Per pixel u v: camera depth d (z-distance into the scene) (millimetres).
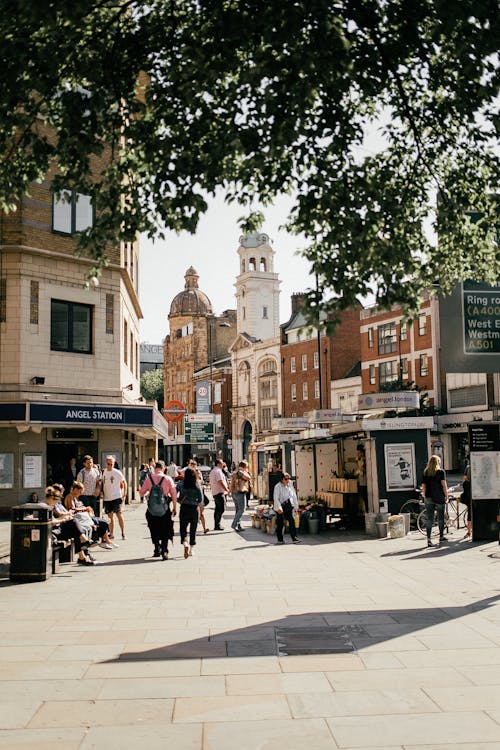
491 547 14719
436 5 7203
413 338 59062
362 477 19797
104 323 25891
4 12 7777
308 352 72688
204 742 4855
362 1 8039
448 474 52906
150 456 39531
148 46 8914
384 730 5012
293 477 26609
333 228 8898
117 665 6719
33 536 11539
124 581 11453
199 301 107562
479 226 10797
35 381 23484
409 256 9523
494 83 7570
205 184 8750
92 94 8930
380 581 11125
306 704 5570
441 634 7703
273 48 7309
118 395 25875
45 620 8641
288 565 13023
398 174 11180
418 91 10523
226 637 7723
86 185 9578
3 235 23688
